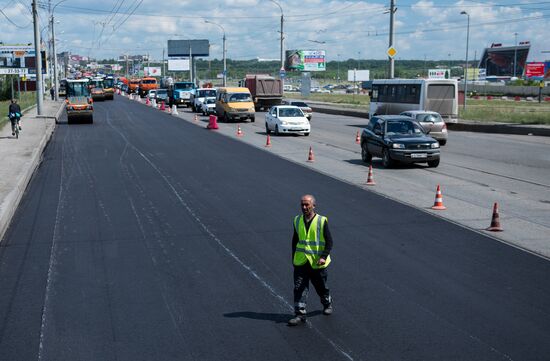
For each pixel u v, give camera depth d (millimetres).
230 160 26266
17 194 18406
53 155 28500
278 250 12430
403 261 11586
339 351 7672
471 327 8414
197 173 22609
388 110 44938
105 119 52000
